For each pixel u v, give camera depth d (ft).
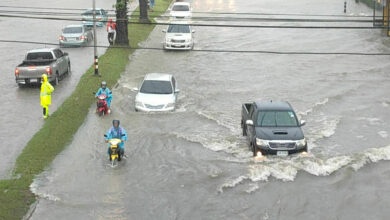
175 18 174.50
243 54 127.44
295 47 136.05
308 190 48.98
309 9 208.85
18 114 73.56
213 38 150.20
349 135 65.92
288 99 85.05
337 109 78.89
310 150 59.72
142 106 76.79
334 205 46.14
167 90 79.41
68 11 177.99
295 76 103.55
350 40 147.02
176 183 51.16
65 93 86.28
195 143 63.05
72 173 53.62
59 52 97.66
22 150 59.16
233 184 50.14
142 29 159.02
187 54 127.44
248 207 45.80
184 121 72.74
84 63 111.34
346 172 52.95
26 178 51.37
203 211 45.24
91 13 154.30
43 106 71.05
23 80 87.86
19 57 113.91
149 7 195.42
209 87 93.86
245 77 102.53
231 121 72.33
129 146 62.08
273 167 53.62
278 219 43.65
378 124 70.85
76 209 45.68
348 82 97.60
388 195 48.16
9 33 143.64
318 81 98.63
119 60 114.83
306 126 69.67
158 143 63.16
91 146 62.08
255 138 56.44
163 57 123.24
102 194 48.78
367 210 45.29
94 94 84.99
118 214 44.80
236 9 209.77
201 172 53.72
